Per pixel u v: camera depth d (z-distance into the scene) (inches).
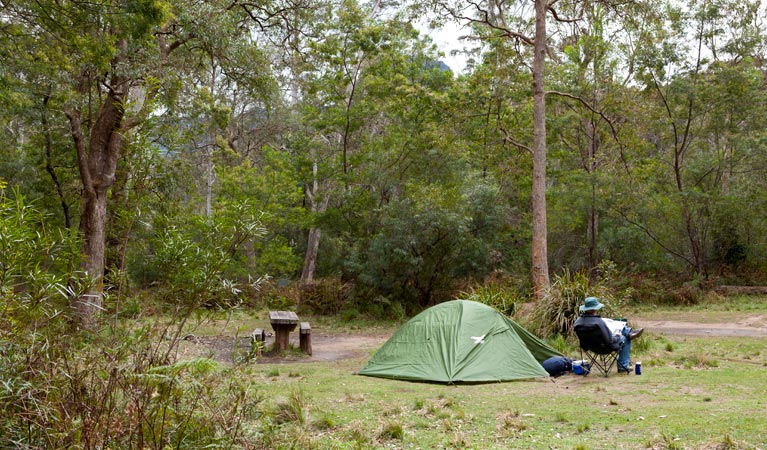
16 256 162.4
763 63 1237.1
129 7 502.3
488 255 889.5
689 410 280.2
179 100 687.1
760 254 1125.7
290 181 1163.9
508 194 1113.4
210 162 1358.3
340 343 638.5
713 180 1151.0
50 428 151.6
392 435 255.9
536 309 558.9
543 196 748.0
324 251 1275.8
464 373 388.2
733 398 307.6
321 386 376.8
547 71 1162.0
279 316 583.2
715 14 1008.9
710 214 1087.6
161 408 172.9
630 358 449.4
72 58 583.8
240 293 231.0
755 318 744.3
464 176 1104.2
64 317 182.1
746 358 455.5
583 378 390.3
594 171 1069.8
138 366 176.7
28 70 585.3
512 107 1045.8
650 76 1049.5
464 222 864.3
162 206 729.6
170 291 214.8
